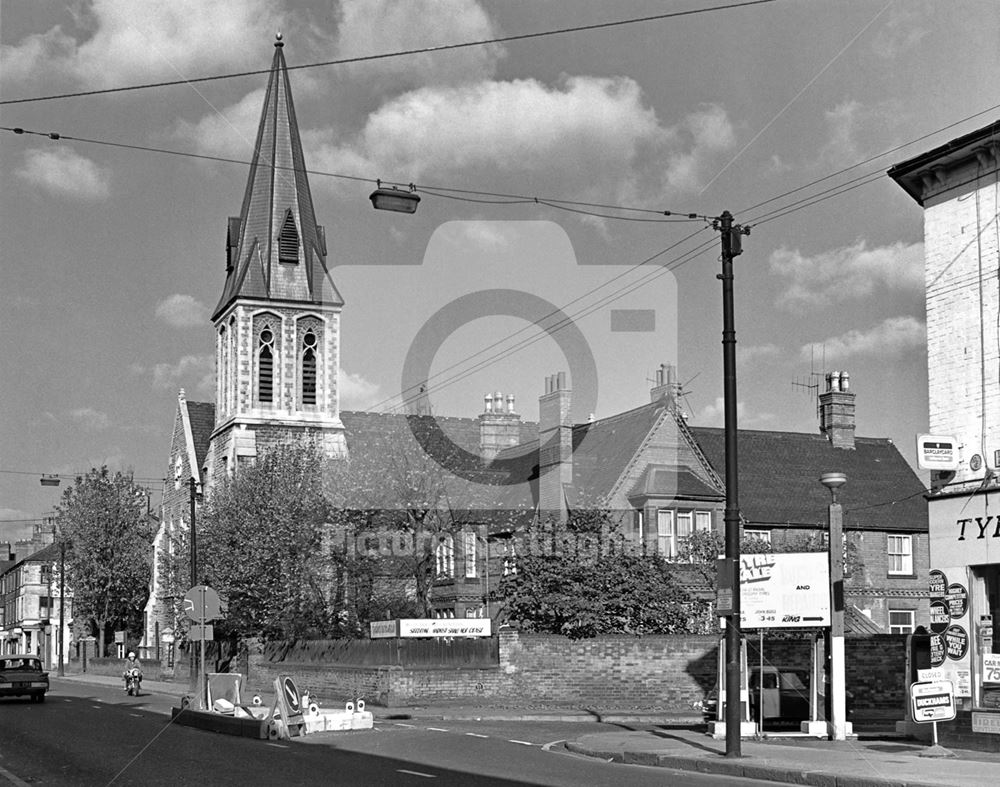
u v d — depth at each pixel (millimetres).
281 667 49531
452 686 39312
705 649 41000
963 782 17516
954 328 25406
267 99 78750
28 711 38281
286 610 52344
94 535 87250
